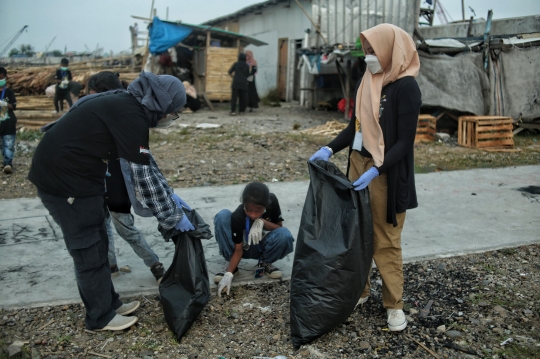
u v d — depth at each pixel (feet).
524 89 34.63
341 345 9.64
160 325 10.27
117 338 9.77
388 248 9.97
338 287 9.23
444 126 37.32
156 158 26.13
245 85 46.75
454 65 34.81
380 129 9.27
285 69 62.64
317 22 49.34
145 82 9.14
